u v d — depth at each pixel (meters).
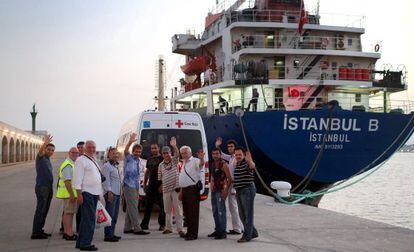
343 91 20.34
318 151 16.33
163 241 8.36
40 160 8.62
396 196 37.66
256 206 12.93
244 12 22.02
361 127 16.45
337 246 7.89
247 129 16.12
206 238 8.67
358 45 21.97
